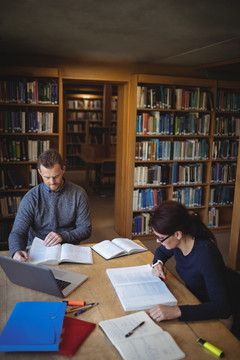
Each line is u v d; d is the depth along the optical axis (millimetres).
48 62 4387
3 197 4035
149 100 4430
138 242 2363
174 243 1601
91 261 1957
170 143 4637
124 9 2344
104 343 1253
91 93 10406
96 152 8094
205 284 1607
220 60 4426
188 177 4844
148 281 1719
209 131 4871
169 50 3809
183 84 4539
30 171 4102
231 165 5086
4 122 3887
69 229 2439
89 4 2250
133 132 4398
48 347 1169
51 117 4078
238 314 1530
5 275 1793
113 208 6406
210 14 2436
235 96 4914
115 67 4375
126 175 4625
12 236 2113
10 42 3541
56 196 2307
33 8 2363
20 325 1262
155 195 4676
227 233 5195
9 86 3830
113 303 1528
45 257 1918
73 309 1455
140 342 1237
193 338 1300
